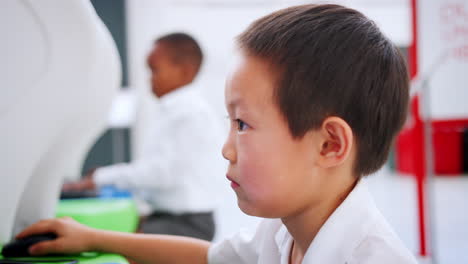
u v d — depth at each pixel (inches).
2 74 21.8
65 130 24.1
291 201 17.3
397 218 108.9
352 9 18.8
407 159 219.3
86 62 22.8
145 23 144.9
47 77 22.4
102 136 132.2
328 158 16.8
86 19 22.4
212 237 57.3
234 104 17.6
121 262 21.0
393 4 172.4
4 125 22.0
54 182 26.3
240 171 17.3
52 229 23.0
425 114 72.8
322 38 17.0
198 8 160.4
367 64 17.1
